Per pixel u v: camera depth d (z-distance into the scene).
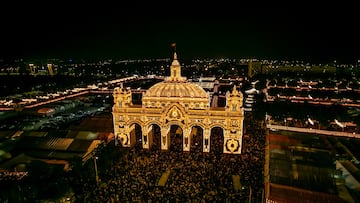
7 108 147.50
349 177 67.62
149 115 88.81
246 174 69.12
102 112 131.12
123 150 88.50
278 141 88.44
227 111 84.25
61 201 58.59
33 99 170.00
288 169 69.94
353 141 87.56
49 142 90.88
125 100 92.38
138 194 60.69
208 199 58.56
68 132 97.12
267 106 120.06
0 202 57.09
